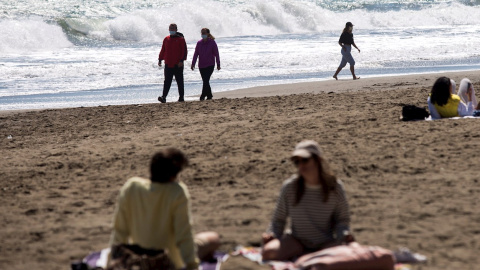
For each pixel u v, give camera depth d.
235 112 39.53
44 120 39.75
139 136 32.59
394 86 52.47
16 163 27.30
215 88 55.22
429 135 28.20
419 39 94.12
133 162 26.33
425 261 14.26
